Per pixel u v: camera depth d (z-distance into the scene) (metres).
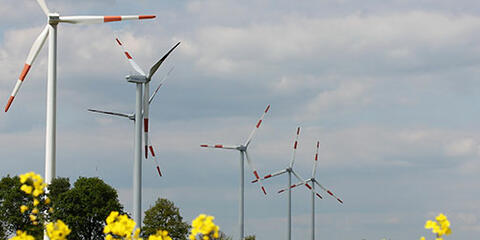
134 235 14.86
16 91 70.25
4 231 81.38
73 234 77.31
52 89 73.38
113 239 14.73
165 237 15.45
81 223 77.31
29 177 14.59
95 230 79.56
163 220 81.56
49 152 73.38
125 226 14.77
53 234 14.21
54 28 72.56
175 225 81.44
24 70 70.94
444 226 14.02
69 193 78.56
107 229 14.72
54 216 76.12
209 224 13.55
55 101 73.69
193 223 13.58
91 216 78.00
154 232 79.94
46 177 73.50
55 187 81.00
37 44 71.88
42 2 72.25
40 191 14.70
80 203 78.88
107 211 79.00
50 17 71.88
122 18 69.56
